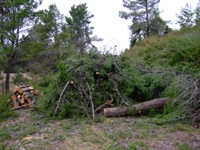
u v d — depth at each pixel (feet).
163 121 14.46
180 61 23.93
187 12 38.83
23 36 30.66
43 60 36.29
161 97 18.63
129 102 17.47
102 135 12.51
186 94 14.48
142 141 11.58
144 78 20.07
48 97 19.02
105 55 21.52
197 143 11.00
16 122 16.97
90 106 17.84
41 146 11.44
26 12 28.09
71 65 19.45
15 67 33.12
